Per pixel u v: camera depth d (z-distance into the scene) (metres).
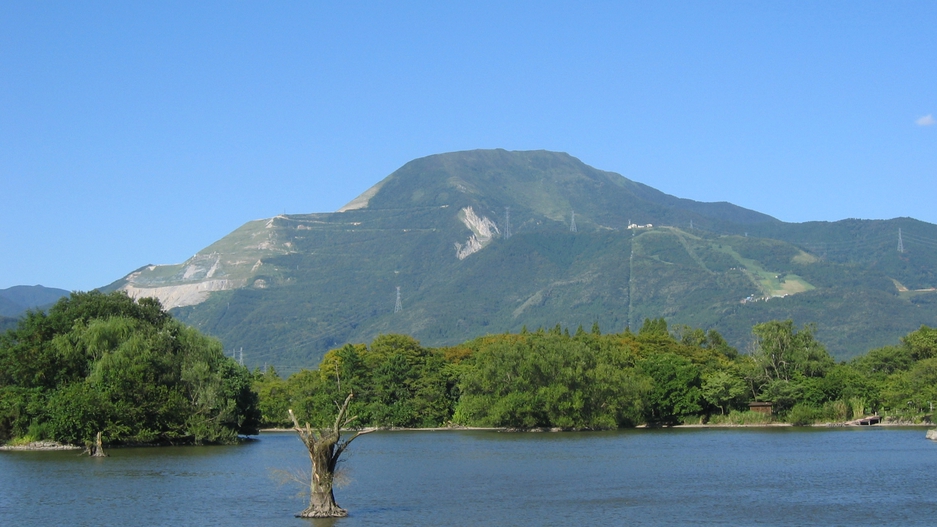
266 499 91.50
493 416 199.62
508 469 119.94
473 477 111.19
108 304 159.25
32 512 84.62
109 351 148.75
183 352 158.00
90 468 118.94
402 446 163.38
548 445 161.00
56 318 155.62
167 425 149.00
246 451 146.88
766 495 93.25
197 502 89.69
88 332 148.62
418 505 88.38
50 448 147.00
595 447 154.50
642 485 102.12
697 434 186.62
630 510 85.12
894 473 109.94
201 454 140.50
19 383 151.75
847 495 92.50
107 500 91.06
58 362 150.25
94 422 140.00
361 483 105.75
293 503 88.88
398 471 118.50
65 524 79.06
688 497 92.56
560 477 110.44
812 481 103.56
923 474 108.75
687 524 78.06
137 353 147.50
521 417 198.12
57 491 97.25
